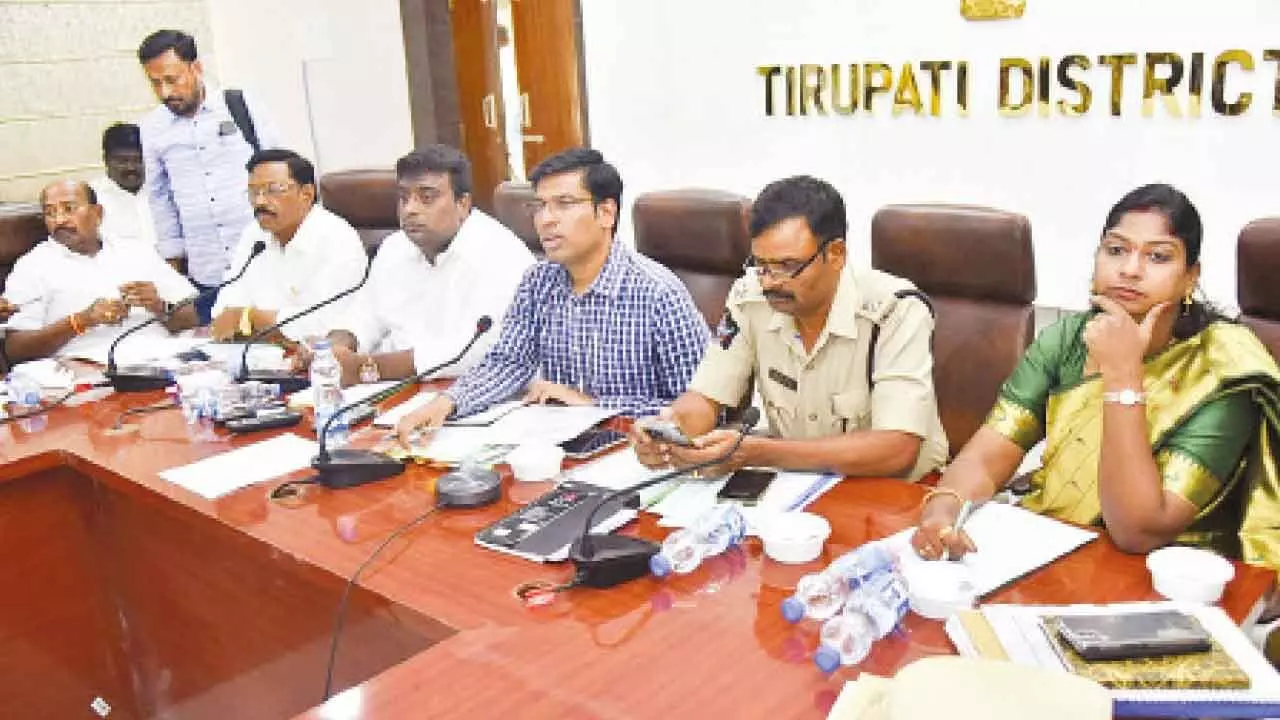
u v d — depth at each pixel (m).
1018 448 1.65
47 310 3.13
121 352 2.81
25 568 2.08
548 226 2.13
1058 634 1.10
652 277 2.17
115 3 4.32
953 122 3.33
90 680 2.19
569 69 5.08
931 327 1.79
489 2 5.21
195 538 1.82
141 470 1.91
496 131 5.37
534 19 5.13
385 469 1.78
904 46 3.39
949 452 2.15
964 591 1.21
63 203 3.06
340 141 5.09
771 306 1.79
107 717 2.22
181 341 2.88
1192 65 2.86
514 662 1.16
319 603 1.57
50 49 4.18
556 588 1.34
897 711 0.89
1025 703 0.88
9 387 2.44
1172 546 1.42
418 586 1.38
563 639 1.21
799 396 1.87
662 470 1.69
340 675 1.56
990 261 2.06
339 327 2.76
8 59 4.08
